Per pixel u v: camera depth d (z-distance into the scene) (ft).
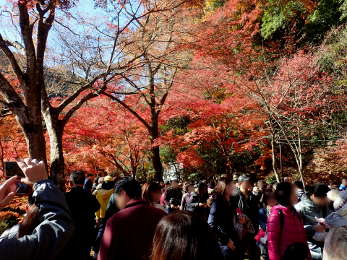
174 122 58.39
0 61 31.76
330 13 51.13
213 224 13.14
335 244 5.39
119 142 43.52
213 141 51.03
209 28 32.45
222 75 35.45
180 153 46.16
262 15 56.70
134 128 44.09
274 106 33.37
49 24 22.35
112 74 25.14
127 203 9.52
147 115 44.11
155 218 9.03
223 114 41.65
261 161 52.29
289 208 12.29
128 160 49.62
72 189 12.07
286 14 53.06
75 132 38.29
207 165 56.49
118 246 8.54
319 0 52.34
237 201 17.13
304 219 14.19
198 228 4.73
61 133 22.68
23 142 37.78
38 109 21.02
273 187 24.16
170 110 41.81
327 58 41.86
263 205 21.34
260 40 57.41
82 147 39.37
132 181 10.14
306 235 13.33
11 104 20.44
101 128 39.60
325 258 5.55
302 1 47.37
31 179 5.15
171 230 4.69
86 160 42.11
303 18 54.19
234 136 50.29
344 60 40.04
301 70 34.65
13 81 31.99
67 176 44.32
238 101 36.76
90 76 28.45
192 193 23.43
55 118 22.65
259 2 45.03
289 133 39.11
